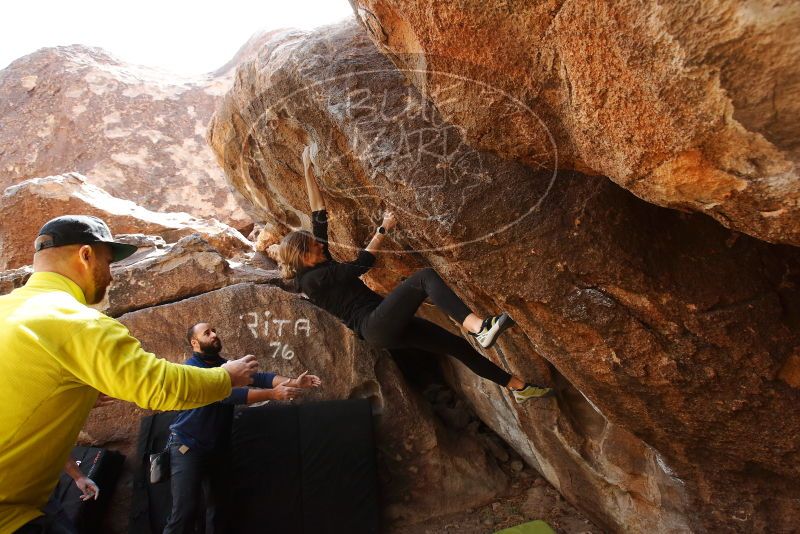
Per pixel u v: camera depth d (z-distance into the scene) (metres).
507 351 2.88
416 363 4.95
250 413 3.57
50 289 1.47
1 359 1.29
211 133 3.60
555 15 1.11
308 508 3.37
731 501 2.19
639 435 2.22
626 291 1.76
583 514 3.39
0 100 8.81
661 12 0.89
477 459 3.92
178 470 2.84
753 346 1.73
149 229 5.50
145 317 3.83
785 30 0.78
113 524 3.32
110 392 1.33
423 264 2.63
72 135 8.48
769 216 1.05
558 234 1.76
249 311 3.93
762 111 0.88
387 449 3.76
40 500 1.42
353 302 2.33
